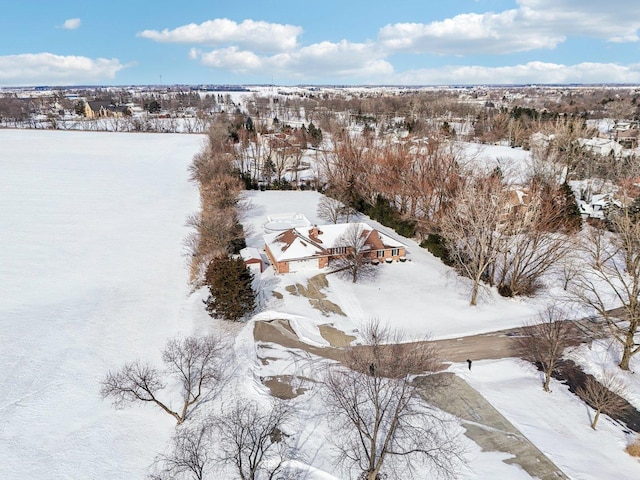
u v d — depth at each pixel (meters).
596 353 42.81
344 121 190.75
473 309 51.00
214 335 45.59
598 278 56.56
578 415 35.03
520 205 62.72
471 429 33.06
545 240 58.12
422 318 48.84
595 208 82.75
